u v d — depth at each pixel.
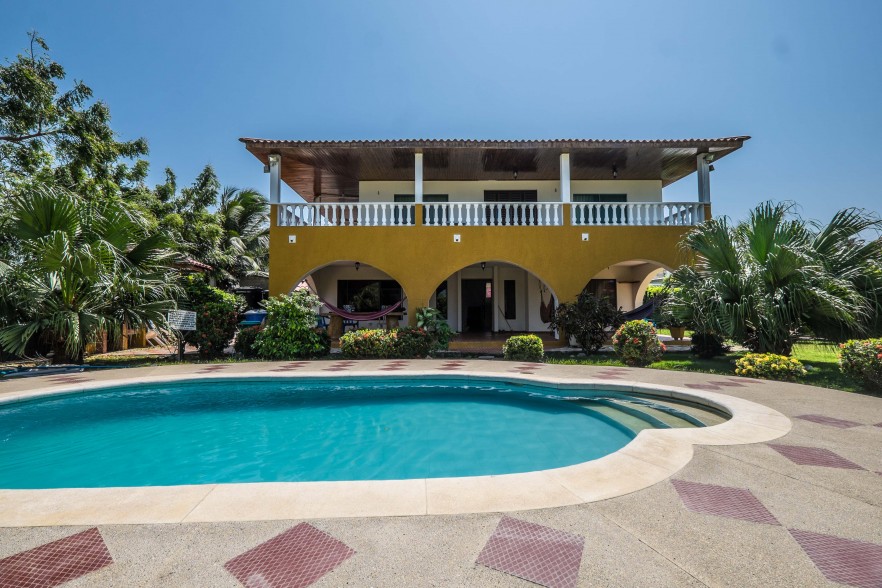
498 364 10.16
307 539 2.46
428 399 7.71
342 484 3.27
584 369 9.28
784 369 7.89
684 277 10.77
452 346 13.57
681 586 2.01
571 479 3.34
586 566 2.18
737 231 10.11
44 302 10.15
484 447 5.36
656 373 8.67
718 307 9.29
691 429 4.69
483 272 17.50
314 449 5.35
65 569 2.18
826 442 4.23
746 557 2.26
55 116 14.70
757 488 3.16
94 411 6.90
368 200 16.39
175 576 2.11
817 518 2.71
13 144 14.96
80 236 10.52
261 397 7.78
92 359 11.60
